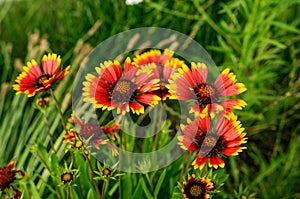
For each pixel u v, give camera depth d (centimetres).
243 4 93
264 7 88
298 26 113
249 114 97
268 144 108
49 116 93
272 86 114
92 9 116
